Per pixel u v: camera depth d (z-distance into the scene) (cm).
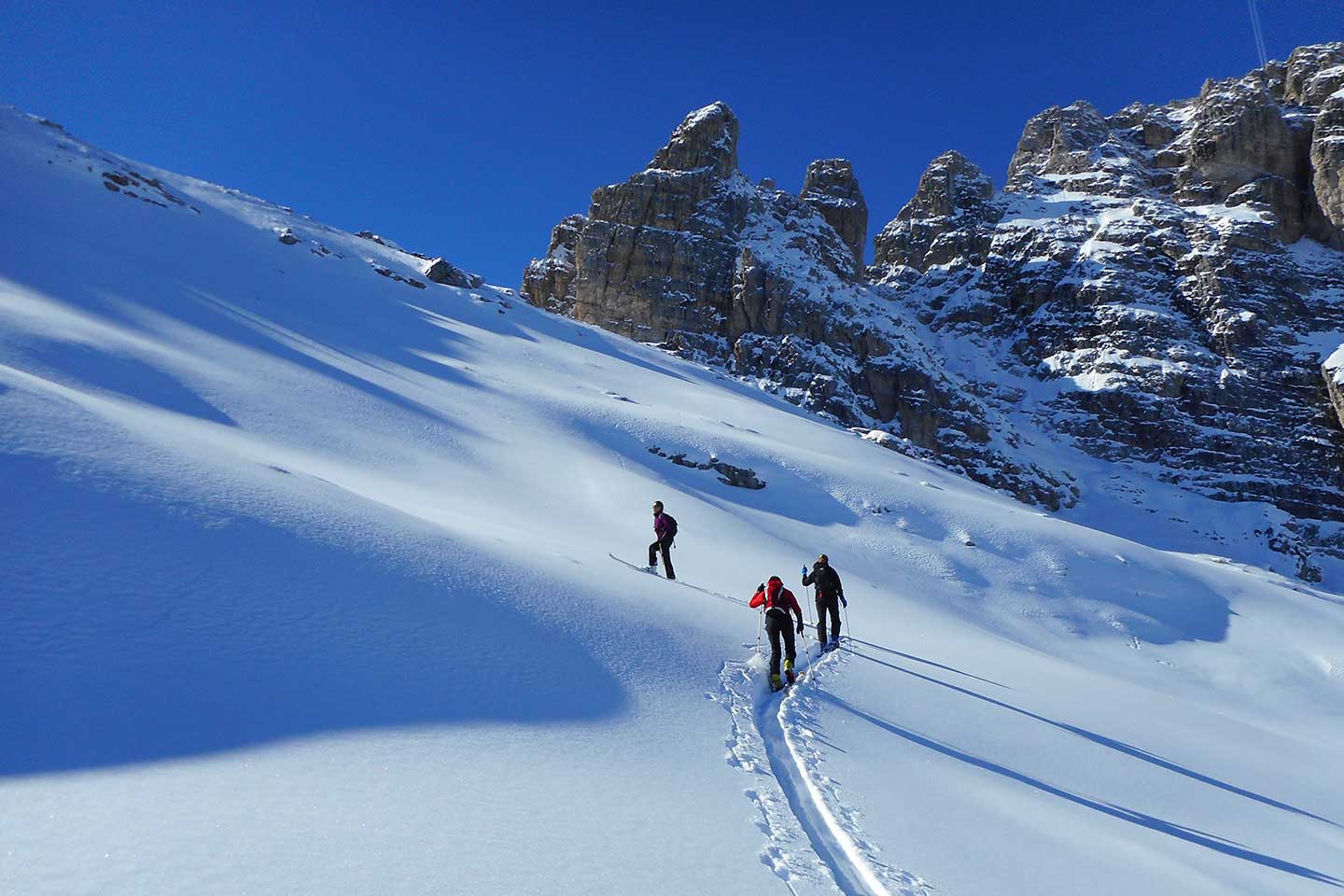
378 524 1017
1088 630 3650
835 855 537
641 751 641
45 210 4669
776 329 10188
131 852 330
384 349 4566
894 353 10069
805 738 815
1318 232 12575
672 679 891
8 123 6362
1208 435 10275
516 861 393
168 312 3378
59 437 820
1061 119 16750
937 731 999
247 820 382
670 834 479
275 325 4094
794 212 12331
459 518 1641
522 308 8294
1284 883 739
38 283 2989
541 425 4009
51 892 288
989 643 2236
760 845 501
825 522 3969
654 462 4050
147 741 452
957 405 9775
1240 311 11306
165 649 566
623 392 5716
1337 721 3167
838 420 8888
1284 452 10100
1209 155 13525
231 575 711
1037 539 4206
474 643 776
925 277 14588
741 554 2809
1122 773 1027
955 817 675
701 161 11956
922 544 3953
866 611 2303
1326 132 12712
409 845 387
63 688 479
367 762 492
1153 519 9144
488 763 534
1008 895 531
